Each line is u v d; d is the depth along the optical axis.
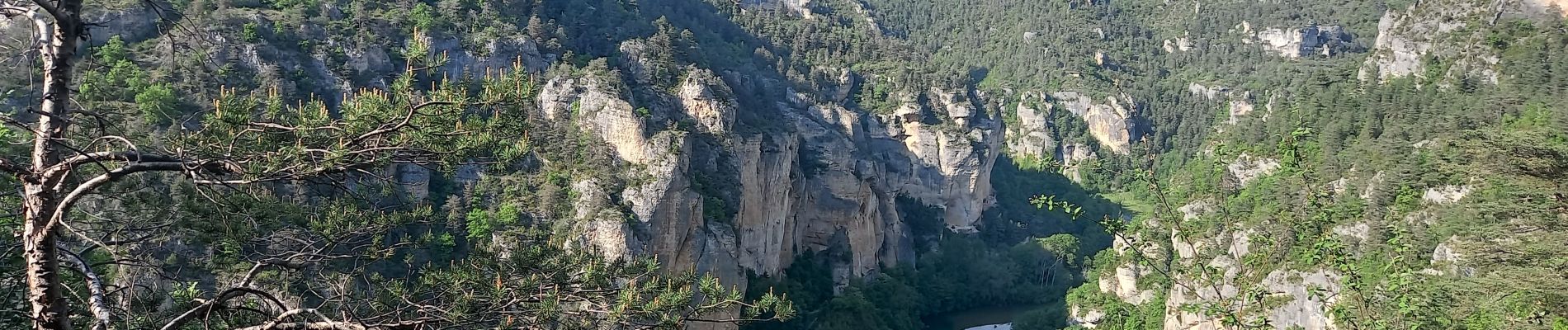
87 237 15.48
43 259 14.23
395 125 16.55
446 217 53.38
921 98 121.94
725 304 22.00
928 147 118.00
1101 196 135.50
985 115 127.88
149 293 18.91
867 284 94.25
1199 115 157.12
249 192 17.45
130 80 46.72
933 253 110.44
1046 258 110.75
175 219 19.12
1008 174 143.62
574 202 60.56
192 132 17.28
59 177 14.70
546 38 78.25
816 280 89.62
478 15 76.56
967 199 119.56
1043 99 158.50
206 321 15.23
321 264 22.09
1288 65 164.38
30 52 16.16
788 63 121.38
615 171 63.88
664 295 20.98
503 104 18.19
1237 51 177.50
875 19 179.25
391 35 68.69
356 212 21.50
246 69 57.41
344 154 15.88
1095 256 108.88
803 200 93.50
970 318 98.44
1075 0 199.38
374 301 19.42
